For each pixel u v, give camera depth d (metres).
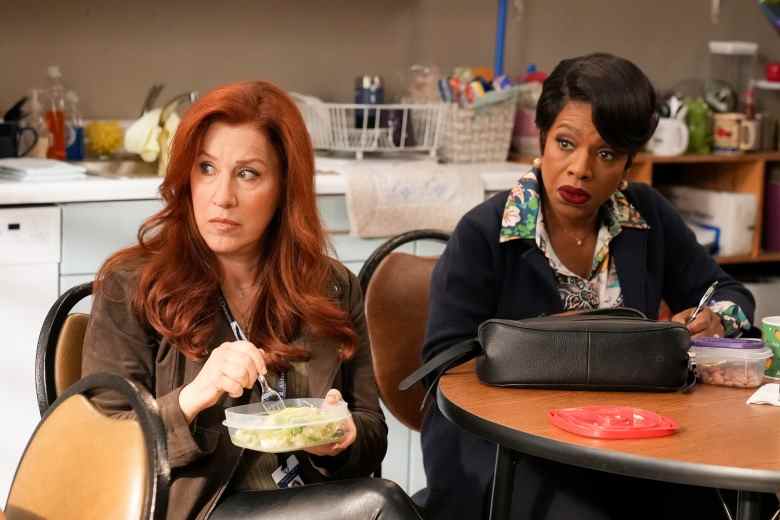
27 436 3.63
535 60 5.20
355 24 4.82
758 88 5.66
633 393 2.15
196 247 2.11
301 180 2.12
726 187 5.16
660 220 2.71
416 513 1.91
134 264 2.11
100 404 2.00
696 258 2.74
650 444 1.80
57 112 4.15
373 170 4.03
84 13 4.34
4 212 3.50
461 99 4.45
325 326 2.14
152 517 1.45
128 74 4.45
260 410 1.96
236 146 2.05
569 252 2.55
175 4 4.48
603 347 2.13
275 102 2.10
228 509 1.95
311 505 1.91
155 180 3.72
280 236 2.15
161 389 2.07
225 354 1.92
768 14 5.24
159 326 2.04
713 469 1.69
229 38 4.59
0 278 3.53
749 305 2.66
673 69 5.53
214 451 2.01
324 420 1.87
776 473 1.67
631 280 2.57
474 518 2.39
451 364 2.35
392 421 3.87
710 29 5.59
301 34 4.72
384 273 2.87
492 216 2.54
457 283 2.49
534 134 4.68
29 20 4.25
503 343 2.15
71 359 2.17
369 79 4.48
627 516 2.33
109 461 1.55
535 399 2.08
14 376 3.58
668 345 2.13
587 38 5.30
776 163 5.23
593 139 2.39
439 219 4.06
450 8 4.99
